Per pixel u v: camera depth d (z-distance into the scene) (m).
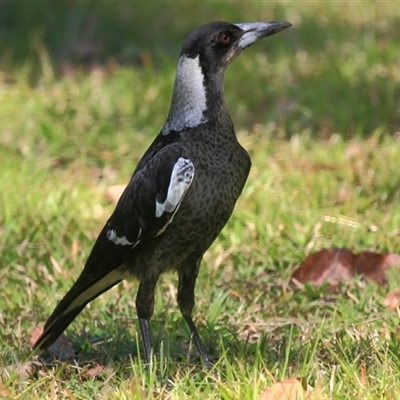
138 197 9.13
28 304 10.79
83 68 20.22
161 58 20.34
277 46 20.47
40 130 16.03
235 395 7.89
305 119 16.28
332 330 9.77
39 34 21.80
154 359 8.70
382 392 7.89
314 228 12.35
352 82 17.64
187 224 9.07
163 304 10.78
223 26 9.59
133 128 16.47
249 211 12.71
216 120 9.30
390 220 12.52
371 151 14.84
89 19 23.02
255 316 10.41
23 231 12.57
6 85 18.77
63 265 11.81
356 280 11.06
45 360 9.59
